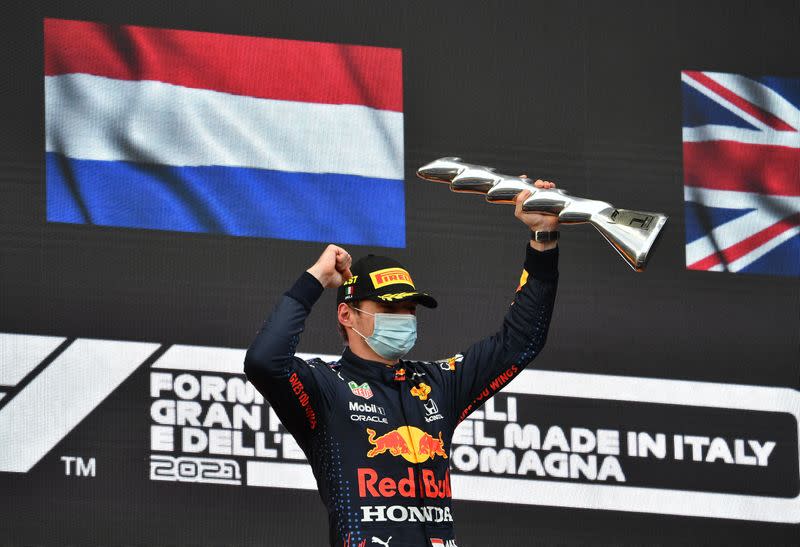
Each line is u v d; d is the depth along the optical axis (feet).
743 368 67.31
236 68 65.51
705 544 64.95
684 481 65.41
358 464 42.09
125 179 63.21
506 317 45.78
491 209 66.90
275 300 63.62
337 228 65.16
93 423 60.44
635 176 69.05
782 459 66.44
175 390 61.57
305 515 61.36
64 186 62.54
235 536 60.64
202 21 65.67
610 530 64.18
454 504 63.05
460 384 45.27
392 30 67.87
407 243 65.82
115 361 61.26
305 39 66.74
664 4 71.05
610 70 69.87
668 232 68.54
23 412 59.93
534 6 69.77
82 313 61.46
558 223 44.96
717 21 71.36
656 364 66.59
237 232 63.87
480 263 66.33
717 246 68.69
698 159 69.72
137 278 62.34
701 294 67.87
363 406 43.04
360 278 44.73
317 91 66.28
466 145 67.67
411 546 41.14
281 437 61.77
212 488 60.80
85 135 63.26
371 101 66.85
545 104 68.95
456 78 68.13
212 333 62.54
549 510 63.87
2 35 63.31
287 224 64.59
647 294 67.36
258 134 65.10
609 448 65.05
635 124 69.56
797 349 68.03
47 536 59.16
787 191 70.03
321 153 65.67
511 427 64.39
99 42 64.23
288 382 41.73
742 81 70.90
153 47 64.80
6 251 61.36
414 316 44.78
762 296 68.49
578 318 66.39
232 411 61.72
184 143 64.18
